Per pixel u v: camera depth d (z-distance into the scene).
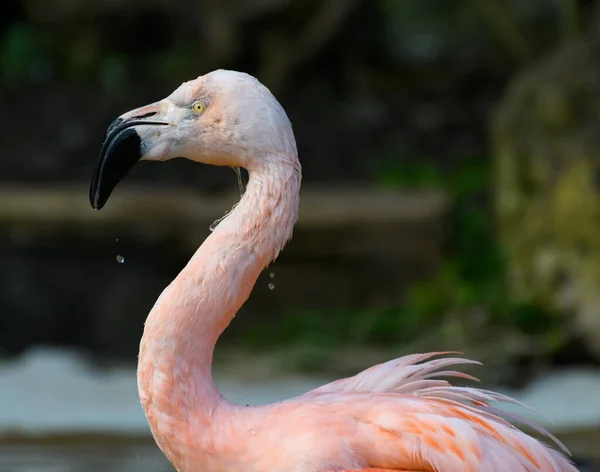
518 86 12.58
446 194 13.99
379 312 12.42
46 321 12.56
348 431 3.97
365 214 13.04
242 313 12.70
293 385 10.66
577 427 8.77
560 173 11.70
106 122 16.09
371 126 16.45
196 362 4.10
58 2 17.23
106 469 7.37
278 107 4.30
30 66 17.03
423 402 4.03
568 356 11.20
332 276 12.96
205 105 4.30
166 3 17.17
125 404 9.73
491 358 10.90
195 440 4.05
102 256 12.94
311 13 17.00
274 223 4.21
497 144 12.55
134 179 14.34
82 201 12.98
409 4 17.75
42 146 15.51
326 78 17.33
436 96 17.23
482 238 13.50
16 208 12.84
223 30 16.89
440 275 12.81
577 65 12.08
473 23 17.58
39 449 8.00
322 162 15.78
